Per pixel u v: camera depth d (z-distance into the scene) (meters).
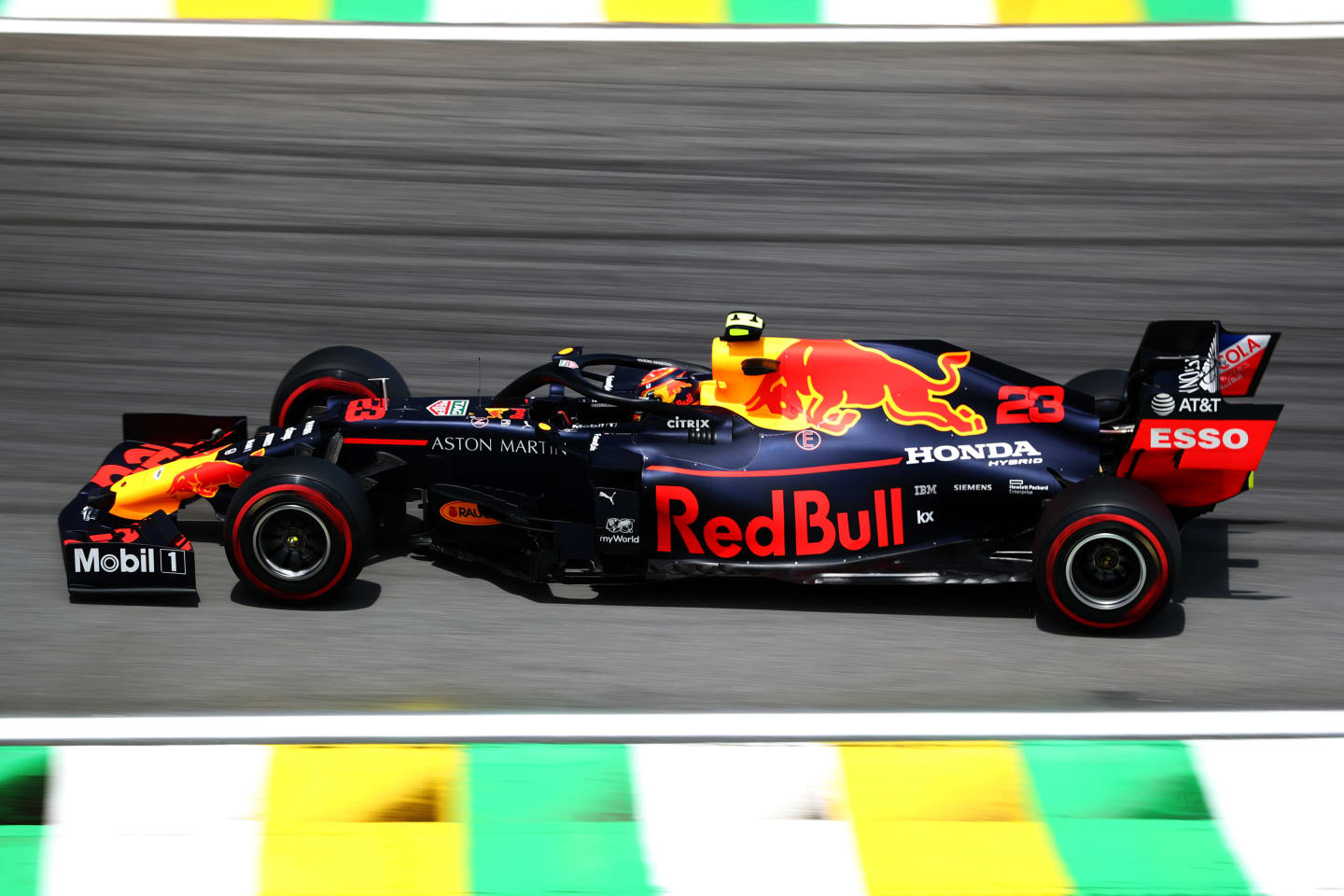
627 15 49.06
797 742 19.17
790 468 23.06
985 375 23.34
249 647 21.48
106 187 39.59
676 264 36.62
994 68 46.59
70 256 36.38
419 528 26.27
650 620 22.86
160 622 22.20
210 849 17.00
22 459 27.69
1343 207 39.25
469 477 24.28
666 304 34.84
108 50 47.06
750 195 39.81
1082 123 43.34
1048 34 48.50
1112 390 25.77
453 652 21.52
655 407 23.67
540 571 23.20
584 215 38.81
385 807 17.75
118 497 23.41
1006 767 18.72
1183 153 41.81
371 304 34.66
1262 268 36.50
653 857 17.05
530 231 38.06
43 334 32.94
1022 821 17.78
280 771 18.31
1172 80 45.81
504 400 24.92
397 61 46.75
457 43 47.84
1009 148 42.09
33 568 23.77
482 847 17.14
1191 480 23.08
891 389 23.34
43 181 39.69
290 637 21.81
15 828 17.25
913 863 17.03
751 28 48.75
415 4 49.22
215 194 39.47
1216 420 22.45
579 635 22.23
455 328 33.72
